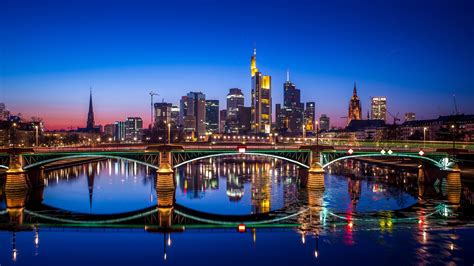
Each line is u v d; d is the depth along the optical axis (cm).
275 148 14612
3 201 12369
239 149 14125
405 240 7844
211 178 18538
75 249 7569
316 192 13862
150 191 14512
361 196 12988
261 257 7006
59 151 13562
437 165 14738
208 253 7250
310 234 8362
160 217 10256
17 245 7812
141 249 7544
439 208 11062
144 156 13462
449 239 7894
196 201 12438
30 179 14300
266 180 17600
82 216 10412
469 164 18375
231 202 12206
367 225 9062
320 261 6750
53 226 9238
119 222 9719
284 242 7838
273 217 10056
